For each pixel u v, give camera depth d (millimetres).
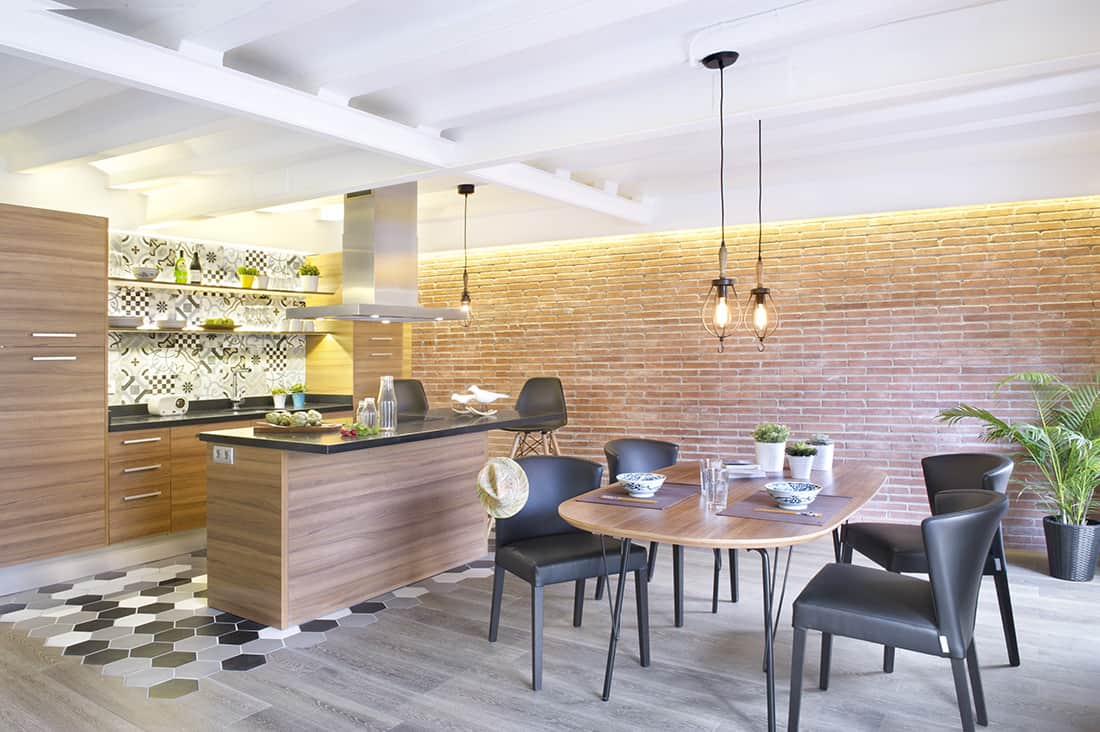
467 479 4945
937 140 4730
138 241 5863
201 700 2965
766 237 6059
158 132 3967
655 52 3193
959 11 2920
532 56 3355
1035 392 5180
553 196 5188
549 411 6004
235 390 6566
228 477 3936
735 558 4129
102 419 4773
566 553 3197
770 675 2643
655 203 6398
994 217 5316
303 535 3807
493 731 2717
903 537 3385
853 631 2527
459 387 7586
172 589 4402
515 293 7246
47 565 4535
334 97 3566
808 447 3607
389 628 3736
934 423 5512
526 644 3527
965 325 5410
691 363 6391
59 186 5234
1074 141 4754
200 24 2832
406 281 5363
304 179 4828
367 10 2871
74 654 3424
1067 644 3506
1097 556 4559
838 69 3154
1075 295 5098
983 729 2709
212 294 6406
